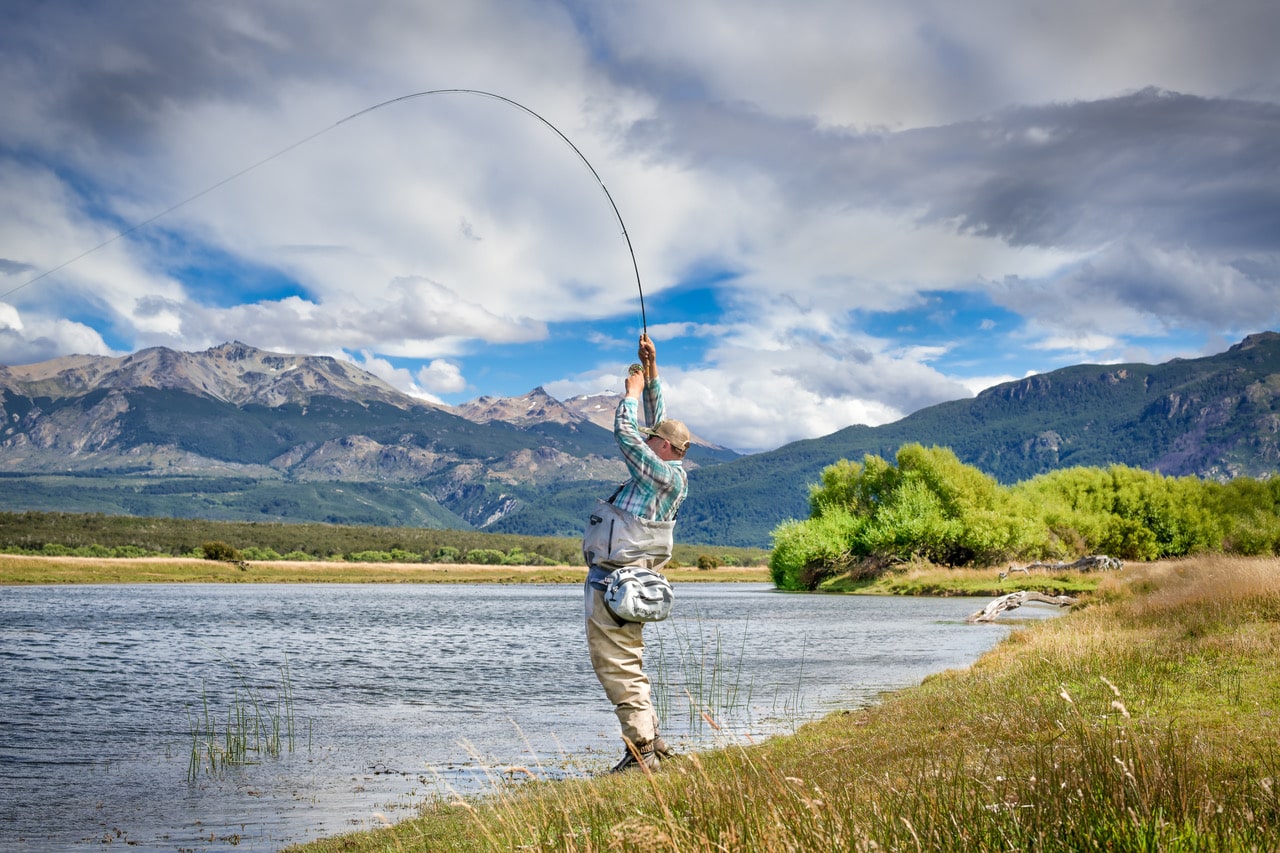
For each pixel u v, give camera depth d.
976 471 75.06
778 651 26.75
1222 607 16.80
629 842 4.80
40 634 39.03
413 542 172.12
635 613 7.45
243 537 150.25
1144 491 78.19
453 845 7.08
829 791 5.80
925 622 38.94
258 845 9.61
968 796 4.89
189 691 22.72
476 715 18.17
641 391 8.07
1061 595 44.75
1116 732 5.79
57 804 11.67
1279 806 4.26
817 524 80.00
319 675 25.67
